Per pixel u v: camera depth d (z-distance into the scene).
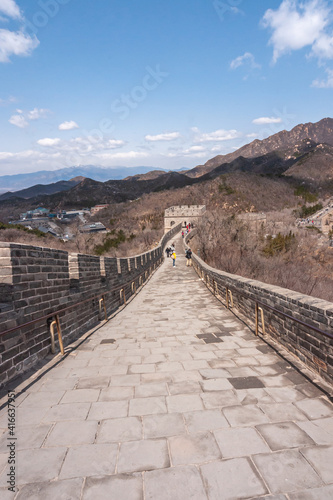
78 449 2.76
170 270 23.47
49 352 5.53
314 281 21.30
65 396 3.82
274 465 2.48
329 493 2.21
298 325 4.84
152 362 5.02
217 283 12.23
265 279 20.02
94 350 5.86
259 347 5.62
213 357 5.15
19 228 52.81
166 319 8.80
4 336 4.23
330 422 3.08
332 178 173.62
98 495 2.23
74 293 7.03
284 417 3.18
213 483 2.31
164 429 3.03
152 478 2.38
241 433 2.92
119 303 11.87
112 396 3.79
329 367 3.97
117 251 48.09
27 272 4.97
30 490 2.29
